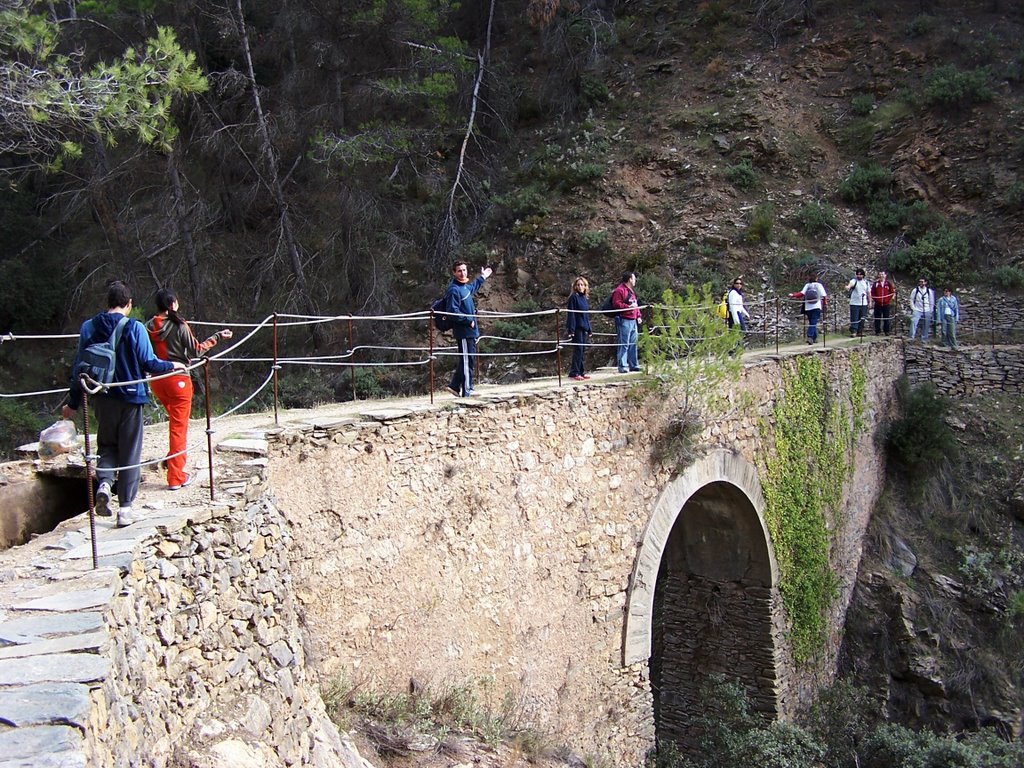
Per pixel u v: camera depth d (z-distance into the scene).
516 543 10.23
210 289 24.84
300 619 7.70
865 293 20.97
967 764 13.21
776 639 15.20
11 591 4.64
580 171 26.92
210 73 24.30
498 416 10.09
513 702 10.08
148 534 5.49
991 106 26.16
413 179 27.62
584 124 29.20
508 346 24.02
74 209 24.91
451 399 10.47
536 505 10.52
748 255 24.55
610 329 22.92
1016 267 23.22
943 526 19.05
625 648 11.86
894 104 27.72
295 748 6.15
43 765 3.13
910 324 22.59
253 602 6.52
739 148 27.44
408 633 8.87
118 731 4.02
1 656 3.95
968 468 19.67
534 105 30.70
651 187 26.98
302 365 23.55
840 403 17.66
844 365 17.95
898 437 19.64
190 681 5.38
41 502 7.39
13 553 5.29
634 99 30.23
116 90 12.56
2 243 24.47
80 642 4.09
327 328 24.19
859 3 31.19
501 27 32.84
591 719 11.29
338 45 26.00
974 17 29.39
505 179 28.36
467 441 9.69
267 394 22.06
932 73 27.61
